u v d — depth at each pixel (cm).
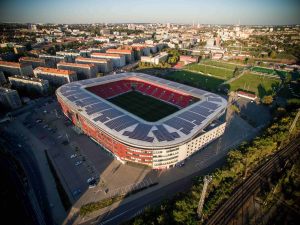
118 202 12438
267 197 12338
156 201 12531
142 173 14600
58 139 18188
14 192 13025
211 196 12538
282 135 16650
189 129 15662
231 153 14900
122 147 14675
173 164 15112
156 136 14725
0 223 11075
